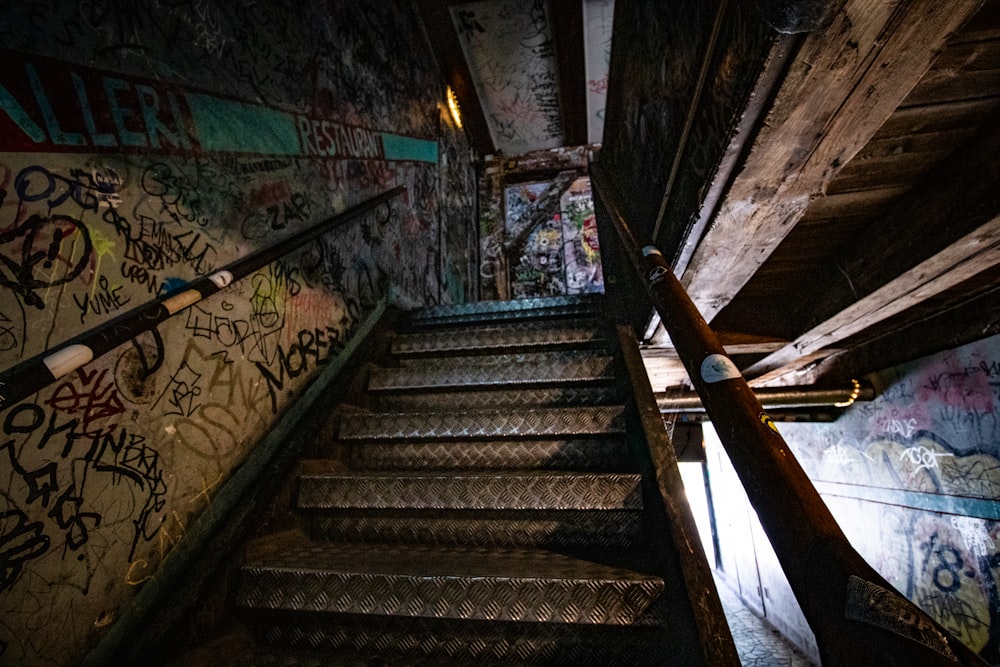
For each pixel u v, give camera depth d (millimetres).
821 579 613
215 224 1735
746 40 1025
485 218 7008
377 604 1370
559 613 1297
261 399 1905
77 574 1160
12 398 998
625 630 1278
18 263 1088
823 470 4504
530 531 1713
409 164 4152
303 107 2443
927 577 3189
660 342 3145
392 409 2570
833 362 4117
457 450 2098
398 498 1814
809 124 1111
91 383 1227
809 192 1417
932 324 2938
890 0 781
